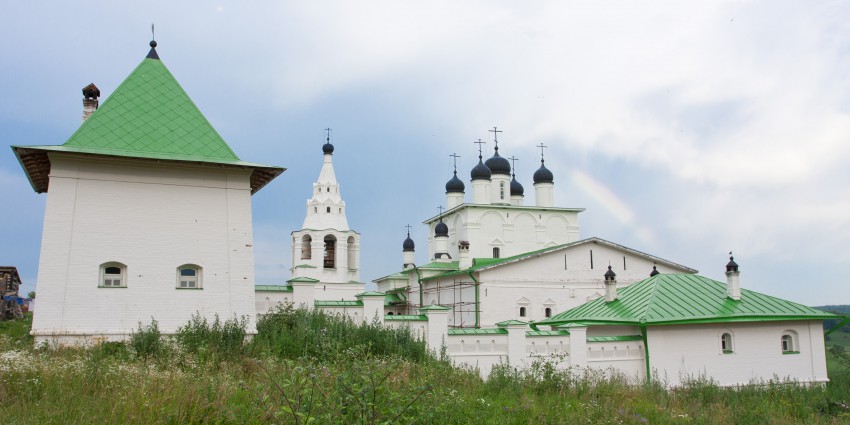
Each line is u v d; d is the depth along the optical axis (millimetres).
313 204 47000
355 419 8586
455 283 43750
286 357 17688
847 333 35188
